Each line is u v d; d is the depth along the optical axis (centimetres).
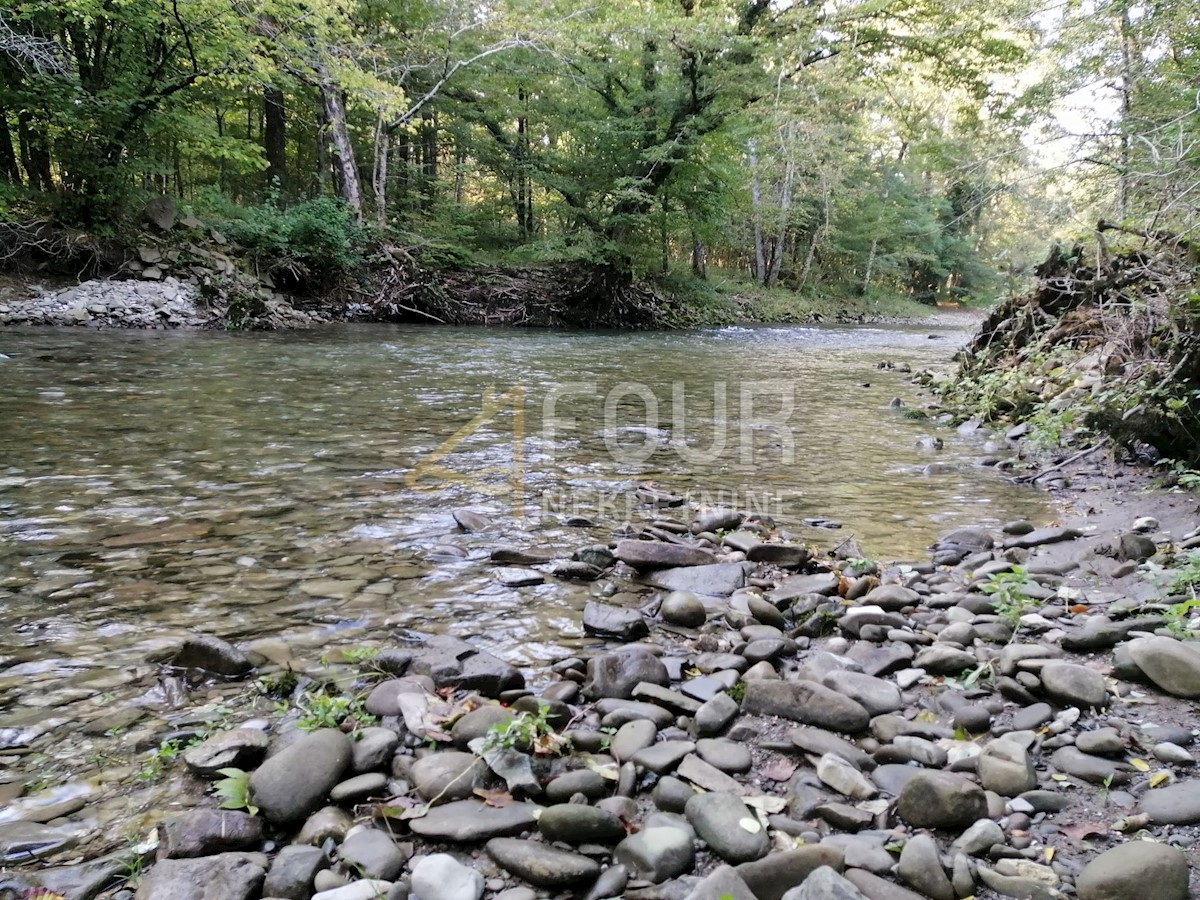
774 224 3170
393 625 256
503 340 1409
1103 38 926
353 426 585
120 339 1047
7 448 464
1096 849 149
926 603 290
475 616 269
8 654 224
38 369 762
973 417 721
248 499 390
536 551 336
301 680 216
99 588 274
